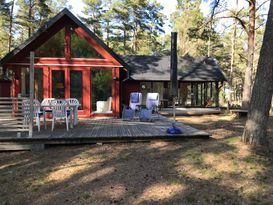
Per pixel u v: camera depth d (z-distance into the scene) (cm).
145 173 669
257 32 3139
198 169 679
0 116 941
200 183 618
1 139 874
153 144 894
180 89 2320
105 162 749
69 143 901
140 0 4397
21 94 1419
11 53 1384
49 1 4316
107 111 1484
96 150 852
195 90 2352
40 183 652
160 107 2173
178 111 1984
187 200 559
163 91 2273
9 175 702
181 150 816
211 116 1889
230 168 678
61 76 1449
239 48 3897
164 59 2470
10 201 582
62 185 637
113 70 1479
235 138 876
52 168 730
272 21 759
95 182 640
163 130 1035
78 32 1445
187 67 2402
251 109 811
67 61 1447
